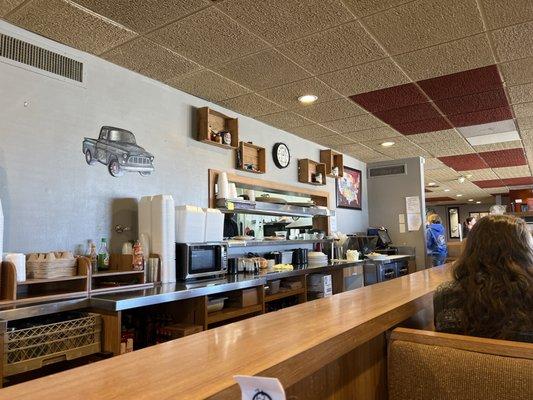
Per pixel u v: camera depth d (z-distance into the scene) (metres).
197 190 4.11
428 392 1.12
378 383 1.47
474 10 2.64
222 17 2.71
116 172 3.37
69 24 2.77
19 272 2.35
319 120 5.02
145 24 2.78
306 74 3.64
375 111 4.68
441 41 3.05
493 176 9.40
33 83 2.85
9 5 2.53
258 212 4.94
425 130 5.49
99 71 3.29
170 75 3.65
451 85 3.92
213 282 3.41
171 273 3.29
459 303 1.45
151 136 3.69
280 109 4.60
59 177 2.97
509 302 1.34
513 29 2.88
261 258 4.57
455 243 5.98
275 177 5.29
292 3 2.55
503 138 5.92
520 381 1.00
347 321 1.22
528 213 9.03
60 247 2.95
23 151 2.77
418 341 1.20
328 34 2.94
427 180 9.93
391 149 6.62
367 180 7.76
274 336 1.06
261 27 2.83
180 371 0.80
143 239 3.28
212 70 3.55
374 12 2.66
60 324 2.33
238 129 4.61
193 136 4.12
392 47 3.14
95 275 2.72
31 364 2.15
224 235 4.51
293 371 0.89
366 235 7.21
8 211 2.67
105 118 3.31
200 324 3.12
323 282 4.87
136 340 3.16
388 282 2.23
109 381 0.74
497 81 3.82
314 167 6.10
